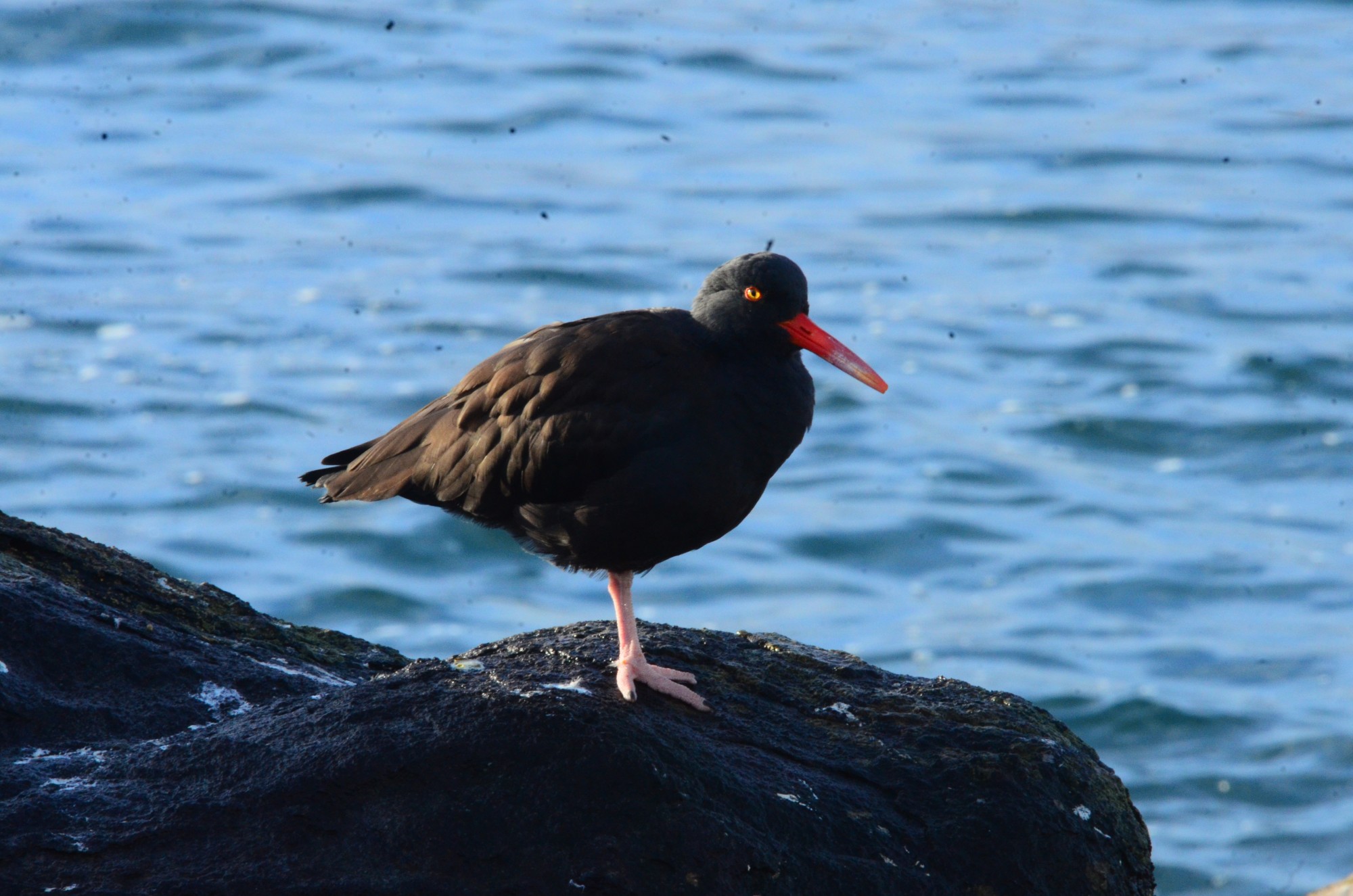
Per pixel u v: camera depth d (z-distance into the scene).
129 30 37.84
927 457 22.06
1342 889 7.27
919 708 7.86
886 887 6.91
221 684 8.16
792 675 8.11
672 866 6.66
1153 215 30.66
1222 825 14.75
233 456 21.05
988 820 7.23
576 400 7.51
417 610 18.36
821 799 7.15
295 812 6.77
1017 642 17.66
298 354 23.77
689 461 7.47
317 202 30.14
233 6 39.50
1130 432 22.58
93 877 6.50
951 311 26.28
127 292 25.78
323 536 19.86
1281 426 22.59
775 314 7.64
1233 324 25.88
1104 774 7.80
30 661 7.86
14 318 24.61
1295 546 19.70
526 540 8.04
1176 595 18.62
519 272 27.03
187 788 6.96
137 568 9.28
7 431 21.23
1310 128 35.38
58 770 7.14
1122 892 7.46
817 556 19.70
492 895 6.53
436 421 8.04
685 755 7.07
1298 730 16.05
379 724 7.14
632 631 7.76
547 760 6.90
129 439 21.41
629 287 26.41
